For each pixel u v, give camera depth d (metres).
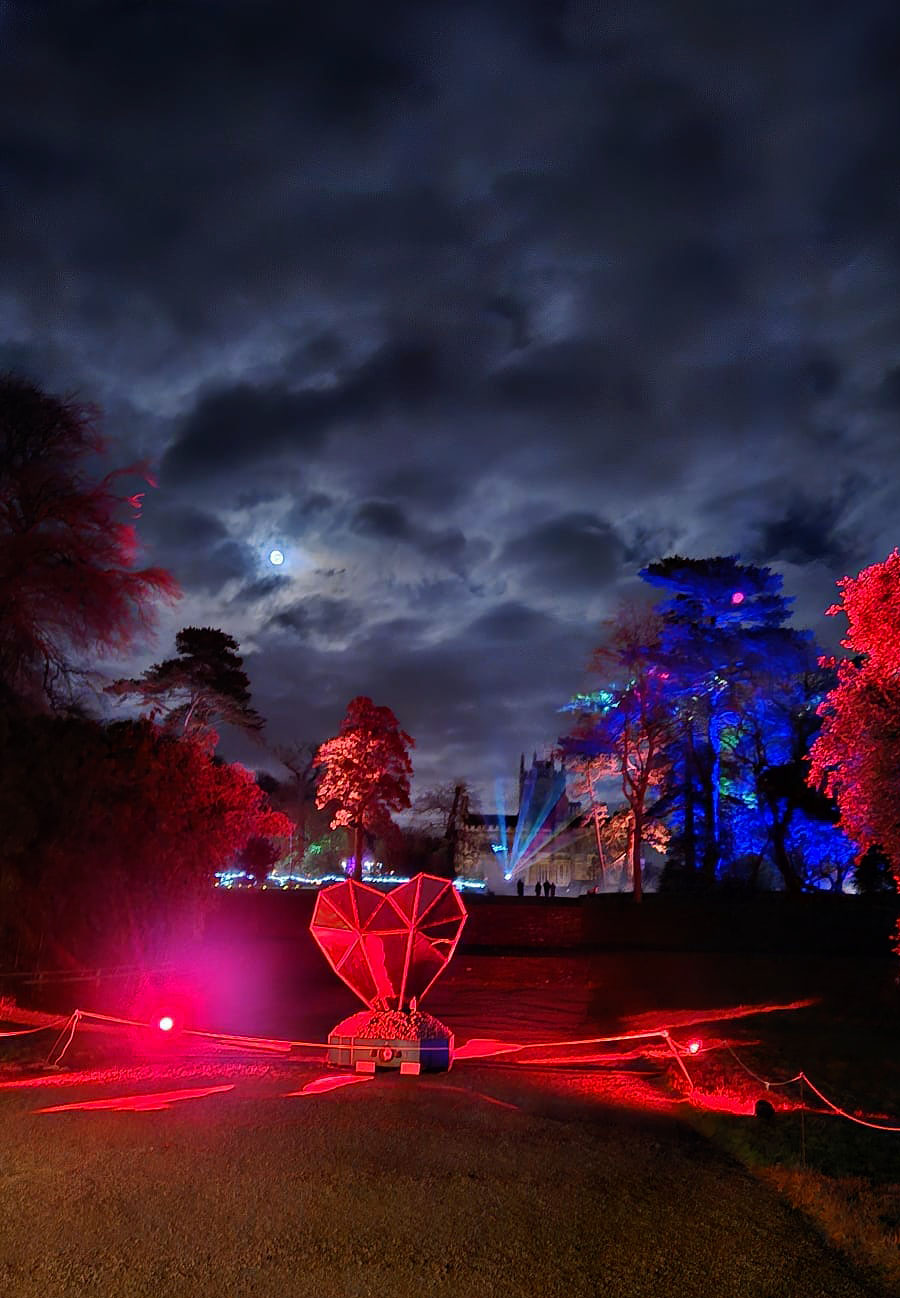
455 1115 11.10
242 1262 6.60
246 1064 15.72
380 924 15.00
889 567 15.92
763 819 49.72
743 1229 7.60
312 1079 13.88
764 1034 20.62
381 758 56.28
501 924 43.03
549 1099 12.98
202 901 29.27
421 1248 6.91
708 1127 11.52
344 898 15.09
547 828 105.75
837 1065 16.42
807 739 45.91
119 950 25.47
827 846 49.50
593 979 33.41
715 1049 18.45
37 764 24.52
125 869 26.00
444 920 15.17
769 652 47.50
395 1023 14.82
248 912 44.12
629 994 30.30
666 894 47.16
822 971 32.50
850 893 52.19
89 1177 8.39
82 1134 9.91
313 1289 6.20
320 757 56.81
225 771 30.06
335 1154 9.18
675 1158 9.77
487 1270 6.58
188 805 28.14
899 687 15.90
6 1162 8.87
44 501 26.89
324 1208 7.66
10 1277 6.32
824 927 40.16
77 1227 7.20
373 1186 8.23
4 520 26.56
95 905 24.97
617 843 65.50
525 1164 9.12
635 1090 14.40
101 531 27.33
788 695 48.12
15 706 25.61
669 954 37.06
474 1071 15.34
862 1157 9.85
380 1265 6.60
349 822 56.69
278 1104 11.52
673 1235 7.41
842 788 16.48
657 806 52.56
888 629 15.61
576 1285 6.40
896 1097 13.80
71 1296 6.06
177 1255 6.71
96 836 25.47
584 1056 18.55
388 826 58.16
